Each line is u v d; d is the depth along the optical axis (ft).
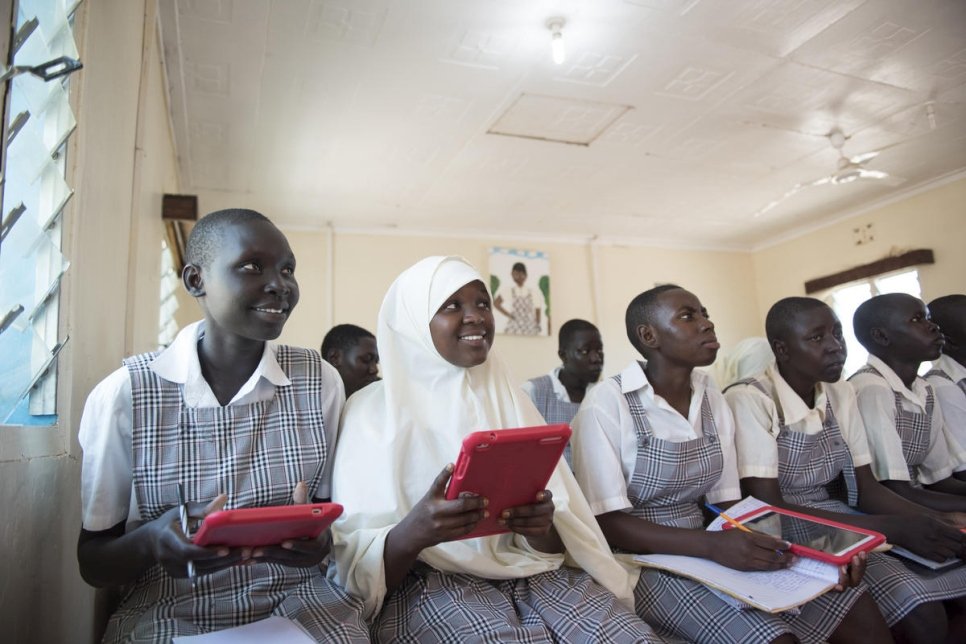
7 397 3.20
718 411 5.82
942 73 12.62
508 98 12.68
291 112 12.71
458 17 10.08
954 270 18.38
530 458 3.58
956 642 5.42
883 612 5.13
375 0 9.55
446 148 14.79
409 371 4.79
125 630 3.46
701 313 5.61
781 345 6.48
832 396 6.77
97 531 3.61
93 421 3.62
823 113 14.11
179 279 14.96
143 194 7.64
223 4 9.39
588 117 13.67
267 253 3.61
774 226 22.70
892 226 20.02
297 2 9.46
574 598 4.07
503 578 4.27
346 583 3.98
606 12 10.19
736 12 10.41
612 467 5.25
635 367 5.70
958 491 7.13
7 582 2.85
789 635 4.17
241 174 15.64
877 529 5.33
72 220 4.05
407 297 4.83
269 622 3.46
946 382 7.54
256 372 3.91
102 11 4.98
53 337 3.79
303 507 2.97
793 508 5.72
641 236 23.16
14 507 2.96
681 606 4.66
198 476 3.69
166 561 3.05
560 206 19.27
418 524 3.70
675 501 5.41
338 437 4.60
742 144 15.51
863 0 10.28
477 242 21.43
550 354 21.49
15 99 3.14
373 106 12.68
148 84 8.04
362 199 17.76
